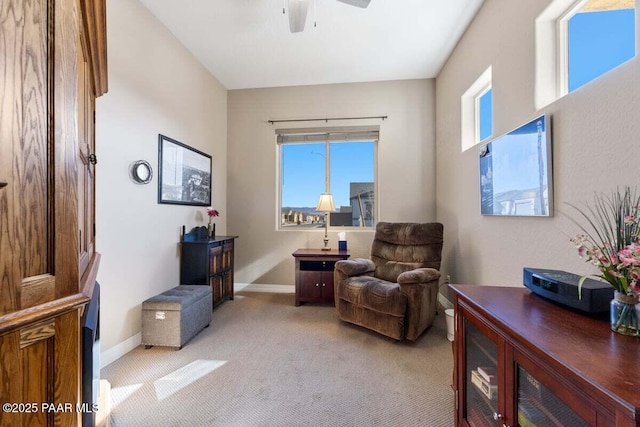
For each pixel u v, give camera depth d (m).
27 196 0.70
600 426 0.63
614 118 1.19
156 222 2.56
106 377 1.85
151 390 1.72
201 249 2.91
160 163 2.61
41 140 0.73
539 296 1.24
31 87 0.71
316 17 2.53
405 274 2.39
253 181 4.04
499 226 2.12
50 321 0.75
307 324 2.76
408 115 3.77
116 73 2.11
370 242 3.84
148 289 2.45
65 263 0.79
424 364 2.03
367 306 2.48
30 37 0.70
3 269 0.66
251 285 4.02
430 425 1.46
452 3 2.37
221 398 1.65
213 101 3.66
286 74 3.62
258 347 2.28
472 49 2.58
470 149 2.64
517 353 0.92
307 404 1.60
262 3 2.37
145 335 2.25
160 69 2.62
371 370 1.95
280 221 4.10
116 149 2.11
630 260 0.78
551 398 0.80
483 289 1.37
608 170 1.22
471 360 1.28
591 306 0.99
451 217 3.18
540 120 1.61
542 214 1.60
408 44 2.96
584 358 0.72
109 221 2.05
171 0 2.33
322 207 3.62
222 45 2.98
